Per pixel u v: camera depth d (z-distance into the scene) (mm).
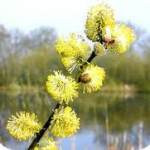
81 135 20109
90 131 20891
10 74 37062
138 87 49094
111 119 26094
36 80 36250
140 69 49156
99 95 41094
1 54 42625
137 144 17453
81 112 27375
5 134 14594
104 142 17641
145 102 37875
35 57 42500
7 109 22672
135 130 21891
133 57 49094
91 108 28781
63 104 3439
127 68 48438
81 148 17250
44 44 45594
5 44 44312
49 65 38875
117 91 45625
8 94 34781
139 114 28781
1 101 28688
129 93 47500
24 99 29078
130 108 31969
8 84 36156
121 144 15336
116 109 30641
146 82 48750
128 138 18844
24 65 40938
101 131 20578
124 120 25828
